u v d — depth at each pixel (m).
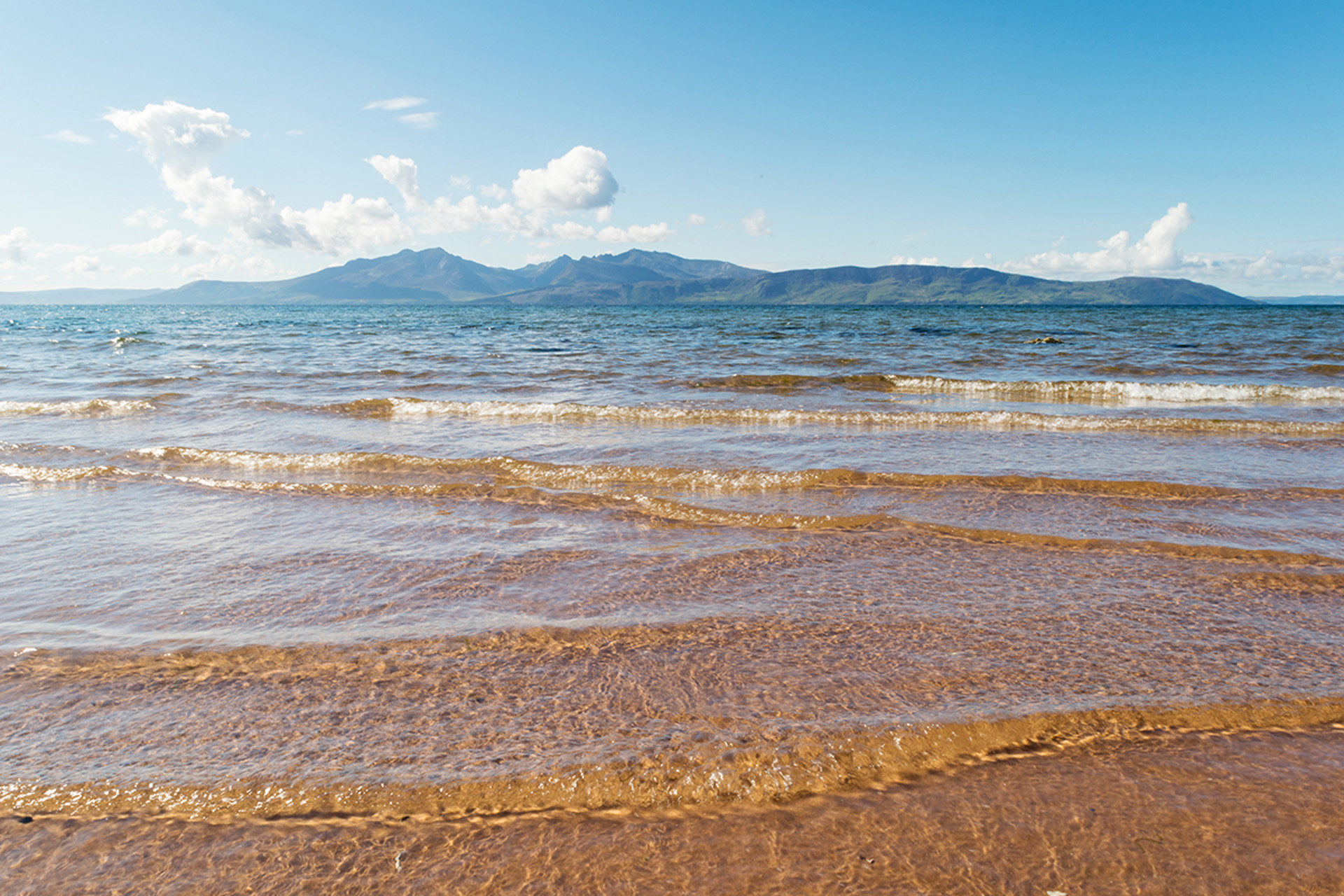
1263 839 2.80
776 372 20.17
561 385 17.47
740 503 7.48
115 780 3.15
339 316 105.00
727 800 3.04
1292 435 11.29
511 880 2.62
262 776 3.17
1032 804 3.02
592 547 6.21
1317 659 4.24
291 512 7.28
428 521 6.97
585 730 3.50
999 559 5.94
